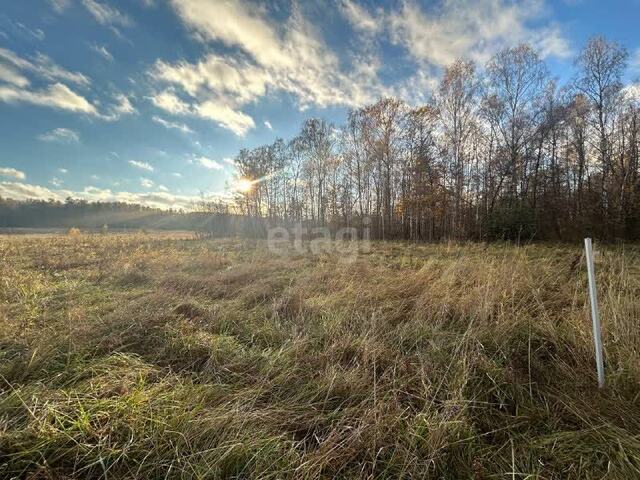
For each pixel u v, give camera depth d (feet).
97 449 5.10
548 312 11.00
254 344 9.77
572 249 31.83
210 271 22.43
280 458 5.10
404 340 9.72
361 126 78.64
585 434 5.61
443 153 65.67
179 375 7.65
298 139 93.81
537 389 7.08
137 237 62.64
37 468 4.83
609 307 9.73
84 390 6.56
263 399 6.93
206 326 10.99
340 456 5.19
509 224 51.11
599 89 58.18
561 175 63.00
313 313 12.34
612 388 6.73
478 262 18.28
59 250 37.40
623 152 55.01
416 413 6.32
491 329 9.83
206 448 5.23
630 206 51.19
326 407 6.68
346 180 85.15
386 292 14.64
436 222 68.44
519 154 62.18
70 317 11.01
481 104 63.41
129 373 7.36
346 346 9.07
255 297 14.93
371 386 7.23
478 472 4.90
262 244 47.37
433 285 14.24
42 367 7.69
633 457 4.99
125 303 13.75
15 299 14.26
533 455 5.31
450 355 8.50
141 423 5.60
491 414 6.43
